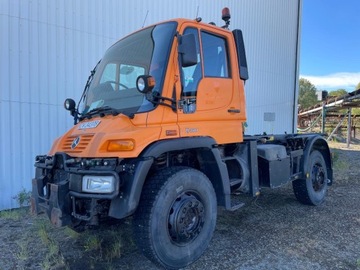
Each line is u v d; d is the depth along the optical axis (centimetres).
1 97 566
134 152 288
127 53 380
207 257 354
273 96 1249
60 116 635
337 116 2325
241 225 455
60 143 353
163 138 314
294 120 1364
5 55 567
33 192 351
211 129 370
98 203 294
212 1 952
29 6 589
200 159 372
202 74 368
